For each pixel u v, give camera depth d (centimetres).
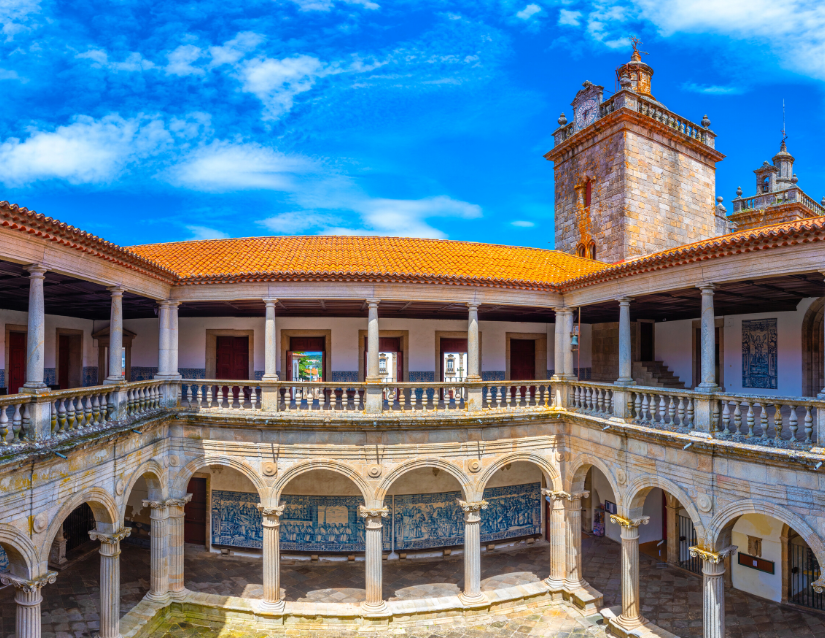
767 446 1212
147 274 1625
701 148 2991
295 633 1677
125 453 1517
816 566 1833
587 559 2248
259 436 1731
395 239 2331
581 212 3038
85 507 2308
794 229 1148
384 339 2348
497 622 1747
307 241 2242
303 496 2203
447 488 2252
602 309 2097
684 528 2178
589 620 1742
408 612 1736
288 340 2308
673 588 1962
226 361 2344
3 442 1093
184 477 1783
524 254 2391
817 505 1129
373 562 1728
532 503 2391
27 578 1145
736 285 1477
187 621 1741
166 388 1792
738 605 1831
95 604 1767
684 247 1534
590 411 1791
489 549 2306
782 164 3136
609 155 2855
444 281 1766
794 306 1888
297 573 2075
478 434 1789
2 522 1073
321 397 1748
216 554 2225
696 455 1382
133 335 2431
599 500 2552
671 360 2433
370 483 1720
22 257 1151
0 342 2034
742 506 1271
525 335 2492
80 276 1341
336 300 1803
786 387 1911
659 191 2861
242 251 2073
